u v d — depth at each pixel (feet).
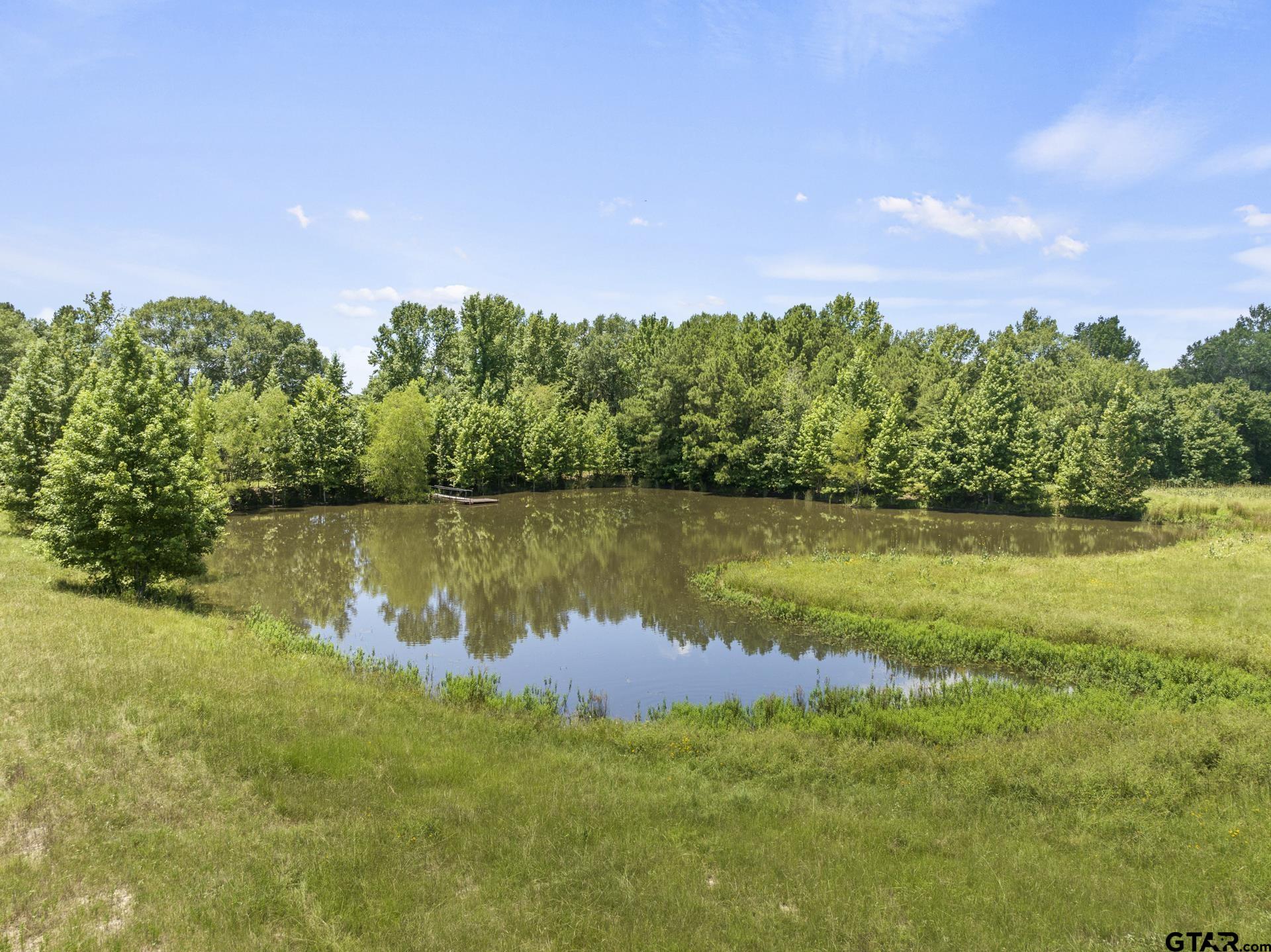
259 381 301.22
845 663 78.84
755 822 38.60
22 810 32.78
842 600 96.37
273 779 39.34
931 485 232.32
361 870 31.27
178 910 27.25
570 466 282.56
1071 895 31.09
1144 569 112.88
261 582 117.50
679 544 159.02
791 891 31.48
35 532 83.61
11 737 39.34
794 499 260.83
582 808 39.04
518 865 32.48
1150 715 54.95
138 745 40.65
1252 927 27.73
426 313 340.39
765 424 268.00
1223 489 254.68
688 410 283.38
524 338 346.13
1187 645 73.10
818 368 312.71
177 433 87.71
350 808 37.24
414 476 234.79
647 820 38.11
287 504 222.07
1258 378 371.15
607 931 27.91
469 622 96.73
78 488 82.28
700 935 27.71
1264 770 43.62
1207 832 36.88
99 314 179.52
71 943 24.82
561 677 75.31
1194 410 277.03
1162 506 209.56
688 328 403.13
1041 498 224.94
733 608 100.78
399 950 25.93
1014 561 122.93
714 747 51.49
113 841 31.30
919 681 72.28
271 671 59.47
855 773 47.09
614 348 376.48
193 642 64.54
